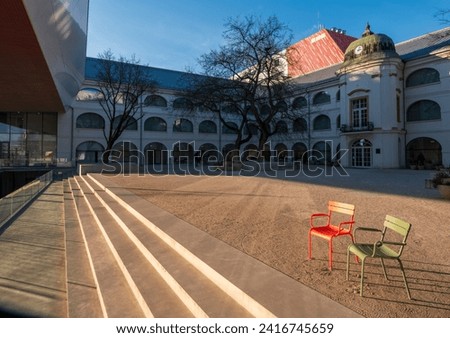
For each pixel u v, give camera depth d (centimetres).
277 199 965
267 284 339
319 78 4388
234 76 2523
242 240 516
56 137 3825
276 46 2402
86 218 883
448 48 2936
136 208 778
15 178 2898
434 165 3000
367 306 304
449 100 2977
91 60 4256
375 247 339
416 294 332
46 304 469
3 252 713
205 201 916
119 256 518
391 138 3191
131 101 3225
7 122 3741
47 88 2450
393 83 3206
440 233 573
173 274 401
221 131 4916
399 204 879
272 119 2800
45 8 1230
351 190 1203
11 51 1524
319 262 423
